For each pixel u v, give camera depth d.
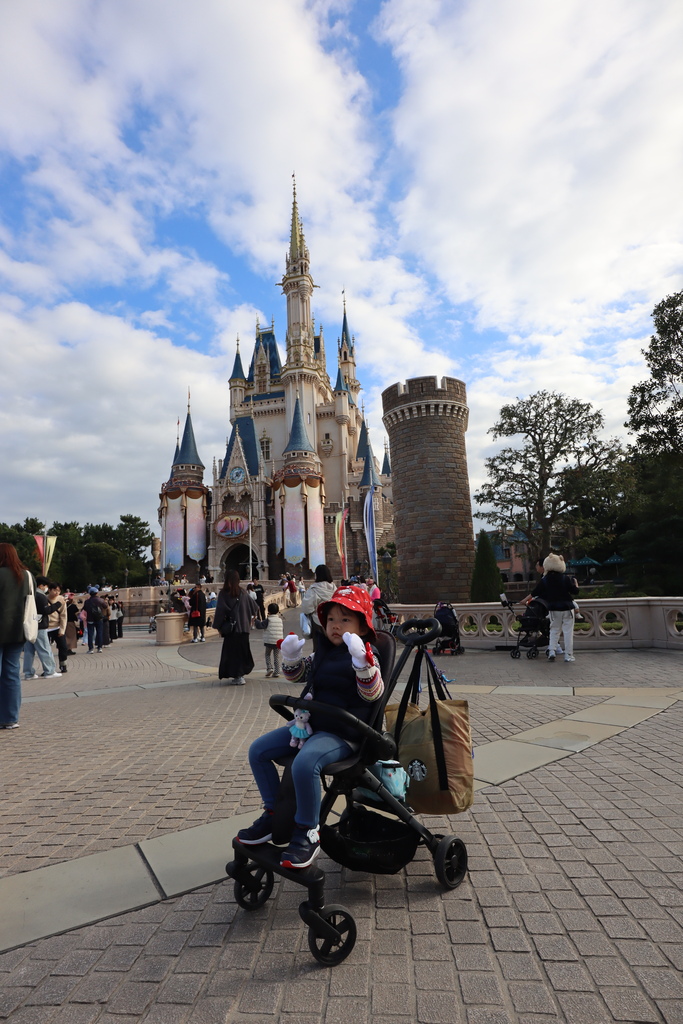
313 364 97.56
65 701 9.56
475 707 7.54
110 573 94.88
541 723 6.51
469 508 31.05
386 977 2.39
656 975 2.33
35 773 5.50
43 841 3.93
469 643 14.80
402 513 31.48
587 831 3.71
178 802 4.57
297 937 2.71
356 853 2.92
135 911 3.00
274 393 100.69
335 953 2.49
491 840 3.65
